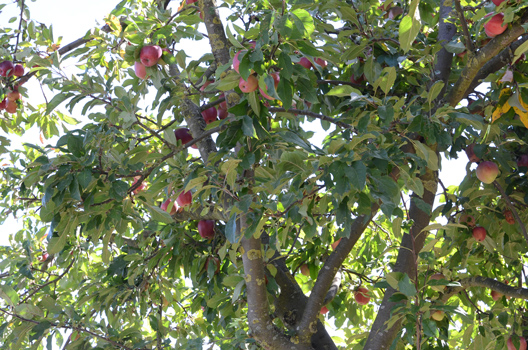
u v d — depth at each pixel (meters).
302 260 4.30
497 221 3.74
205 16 3.39
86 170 2.66
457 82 3.08
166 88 3.15
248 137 2.62
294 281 3.92
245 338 3.04
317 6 3.33
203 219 3.87
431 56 3.28
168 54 3.18
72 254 4.36
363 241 5.12
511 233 3.74
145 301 4.14
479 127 2.68
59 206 2.86
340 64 3.88
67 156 2.72
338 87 2.62
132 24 3.13
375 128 2.78
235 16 3.58
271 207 2.42
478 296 4.07
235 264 3.36
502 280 4.32
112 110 3.11
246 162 2.54
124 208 3.02
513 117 3.26
